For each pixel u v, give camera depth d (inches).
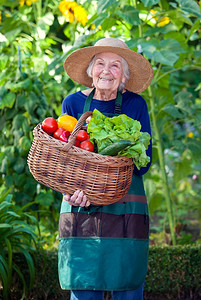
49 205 152.6
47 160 77.3
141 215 87.0
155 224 212.1
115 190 77.4
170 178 242.8
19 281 128.0
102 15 135.7
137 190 88.0
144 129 92.6
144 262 87.2
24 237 132.2
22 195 152.4
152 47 126.1
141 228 86.6
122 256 84.0
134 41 130.2
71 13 159.6
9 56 170.9
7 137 156.6
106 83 89.0
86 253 84.6
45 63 156.5
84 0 157.9
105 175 76.2
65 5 157.6
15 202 151.8
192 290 137.9
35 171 78.7
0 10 193.2
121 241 84.4
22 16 177.2
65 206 88.5
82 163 76.1
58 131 79.9
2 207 123.0
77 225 86.0
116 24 169.6
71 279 84.8
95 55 92.4
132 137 78.3
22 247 123.4
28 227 127.0
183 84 211.3
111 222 84.6
